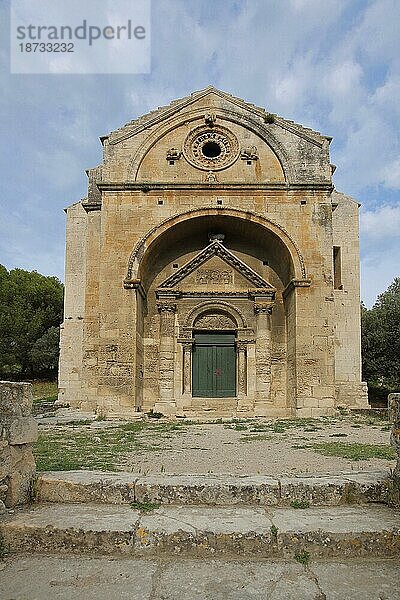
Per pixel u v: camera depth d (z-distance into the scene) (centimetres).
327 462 1058
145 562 589
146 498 721
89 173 2817
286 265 2650
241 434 1669
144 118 2675
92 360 2573
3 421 682
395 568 578
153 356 2681
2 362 5503
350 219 3055
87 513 671
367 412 2395
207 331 2738
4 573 565
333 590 530
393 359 4166
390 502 709
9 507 685
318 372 2420
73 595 519
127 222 2556
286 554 602
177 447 1328
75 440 1487
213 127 2672
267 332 2677
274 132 2648
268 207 2570
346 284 2977
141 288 2548
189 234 2783
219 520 646
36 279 6369
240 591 527
